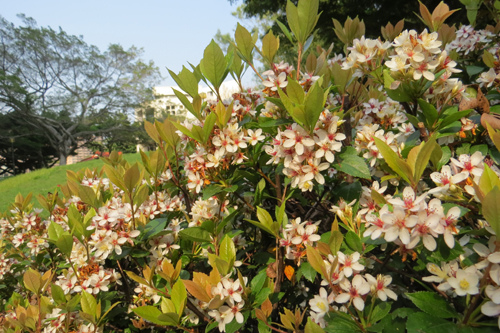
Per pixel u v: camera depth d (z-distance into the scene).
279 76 1.69
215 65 1.71
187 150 2.20
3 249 3.29
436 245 1.01
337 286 1.17
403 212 0.99
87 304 1.70
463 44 2.47
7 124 37.91
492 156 1.48
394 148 1.49
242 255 2.08
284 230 1.46
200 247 1.96
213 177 1.70
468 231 1.00
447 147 1.45
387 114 1.96
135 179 1.73
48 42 34.72
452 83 1.49
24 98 35.25
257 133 1.71
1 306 3.17
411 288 1.54
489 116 1.32
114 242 1.73
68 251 1.82
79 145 44.50
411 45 1.40
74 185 2.25
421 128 1.53
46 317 1.93
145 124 2.05
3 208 10.68
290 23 1.70
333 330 1.12
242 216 2.18
